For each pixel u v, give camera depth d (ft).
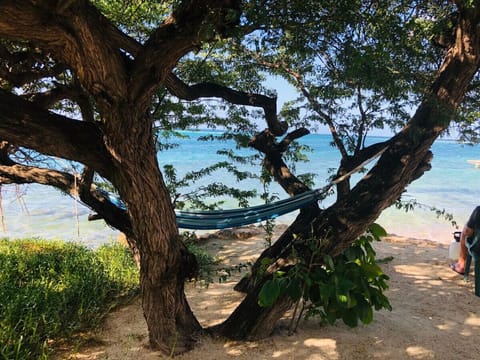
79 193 11.23
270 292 9.30
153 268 8.77
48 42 6.01
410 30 8.57
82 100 9.96
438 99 9.00
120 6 10.77
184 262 9.15
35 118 7.49
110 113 7.17
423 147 9.53
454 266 16.71
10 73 8.93
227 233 22.59
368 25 7.57
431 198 42.50
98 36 6.27
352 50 7.75
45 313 10.93
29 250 18.15
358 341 10.32
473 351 10.05
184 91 10.91
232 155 20.56
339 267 9.85
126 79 7.03
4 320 10.11
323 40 8.08
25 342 9.77
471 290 14.49
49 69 9.32
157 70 7.07
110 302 13.00
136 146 7.66
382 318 11.78
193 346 9.86
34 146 7.61
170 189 15.78
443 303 13.26
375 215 9.71
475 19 8.63
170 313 9.43
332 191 11.80
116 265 15.88
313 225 10.27
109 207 11.32
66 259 16.25
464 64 9.00
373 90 9.91
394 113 12.22
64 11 5.62
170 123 15.30
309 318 11.53
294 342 10.21
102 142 8.06
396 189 9.66
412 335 10.78
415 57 9.44
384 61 8.14
